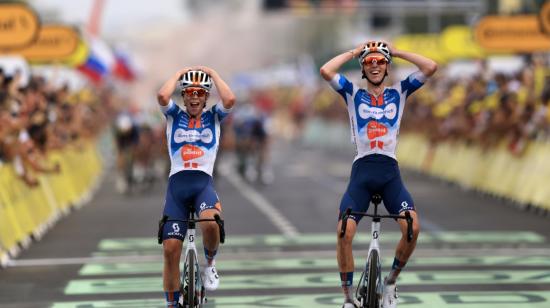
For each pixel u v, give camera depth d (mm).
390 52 28016
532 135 58500
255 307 30703
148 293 33188
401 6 129125
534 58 68562
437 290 33094
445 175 79688
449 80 85875
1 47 54375
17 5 54344
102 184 80750
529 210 57250
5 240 40562
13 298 32500
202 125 27844
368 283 26625
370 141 27500
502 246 42781
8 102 45156
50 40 60594
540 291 32781
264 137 79812
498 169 64625
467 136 70562
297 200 63938
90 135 83125
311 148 146875
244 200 64250
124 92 143375
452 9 126688
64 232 49156
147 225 51594
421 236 46062
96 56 87188
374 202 27906
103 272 37406
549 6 64500
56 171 45844
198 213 27422
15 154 44688
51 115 54531
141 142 71688
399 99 27750
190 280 26828
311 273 36625
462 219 52688
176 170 27734
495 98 64812
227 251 42062
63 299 32312
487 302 31062
